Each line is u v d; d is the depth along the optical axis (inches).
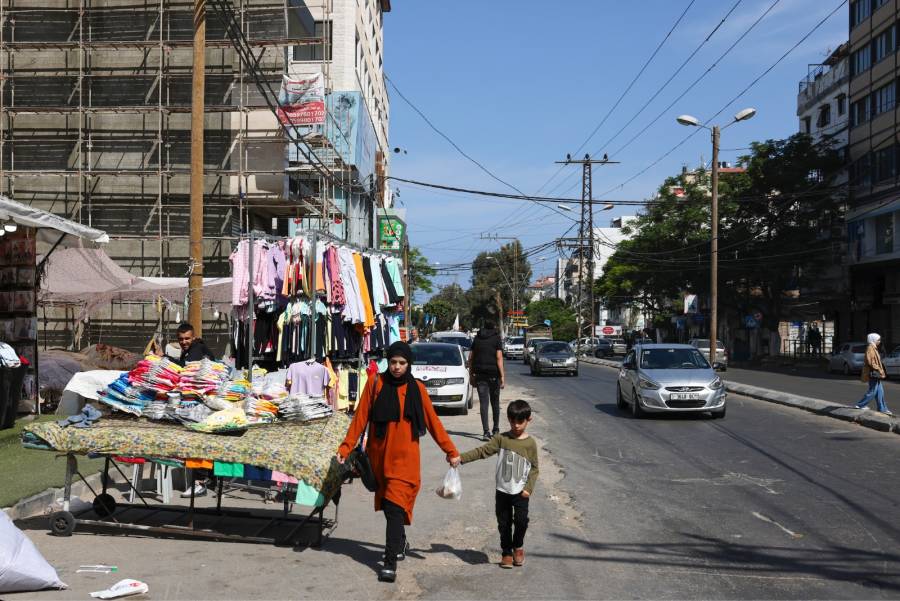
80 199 915.4
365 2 1567.4
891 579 229.9
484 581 228.1
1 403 455.8
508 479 240.7
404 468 232.8
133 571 231.3
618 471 409.7
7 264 519.5
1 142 923.4
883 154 1556.3
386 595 214.4
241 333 395.9
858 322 1700.3
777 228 1740.9
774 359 1872.5
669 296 2252.7
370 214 1327.5
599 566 243.8
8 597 203.9
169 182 918.4
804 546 265.1
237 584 221.1
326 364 411.8
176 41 909.2
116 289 763.4
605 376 1294.3
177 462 264.2
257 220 1000.2
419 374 689.6
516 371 1487.5
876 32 1584.6
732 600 212.2
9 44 911.0
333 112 1130.0
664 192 2082.9
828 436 522.0
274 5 924.0
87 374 351.6
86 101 932.6
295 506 324.2
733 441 508.4
